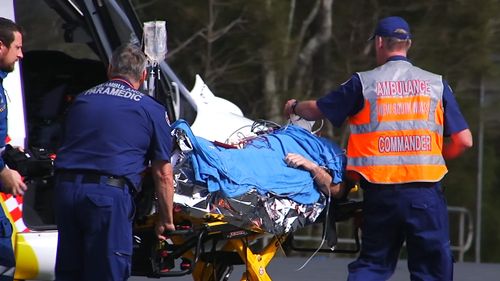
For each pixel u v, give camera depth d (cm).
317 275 3762
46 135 2703
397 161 2355
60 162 2200
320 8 7156
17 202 2422
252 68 6538
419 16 6944
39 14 2847
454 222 7350
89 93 2233
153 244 2333
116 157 2172
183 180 2283
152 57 2492
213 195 2302
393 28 2412
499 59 7044
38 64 2841
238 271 3703
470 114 6925
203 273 2589
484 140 7681
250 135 2658
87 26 2691
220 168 2294
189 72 6462
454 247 6109
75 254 2209
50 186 2509
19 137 2419
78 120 2205
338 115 2414
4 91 2220
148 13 6334
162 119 2212
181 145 2289
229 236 2400
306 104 2473
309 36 7325
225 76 6475
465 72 6806
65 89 2806
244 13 6372
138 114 2197
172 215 2250
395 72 2384
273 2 6444
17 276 2434
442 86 2389
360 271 2405
